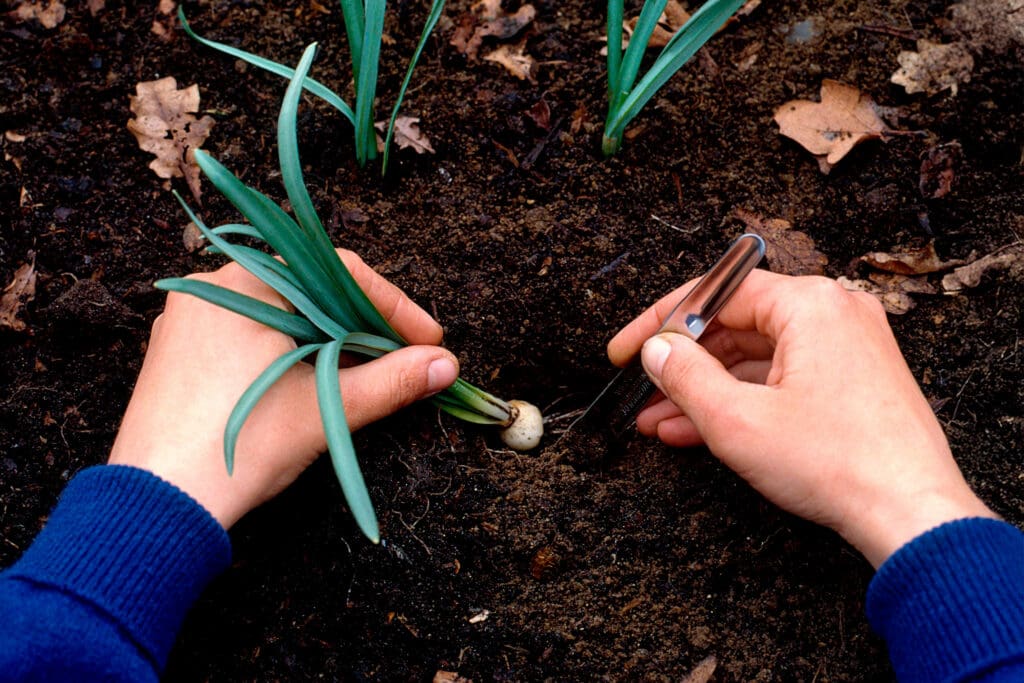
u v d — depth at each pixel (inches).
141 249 32.2
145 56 34.0
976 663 24.3
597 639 28.6
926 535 25.0
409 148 32.9
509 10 34.1
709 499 29.5
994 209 32.1
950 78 33.0
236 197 26.2
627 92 31.1
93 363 31.3
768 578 28.9
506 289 31.6
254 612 28.8
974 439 30.2
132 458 27.1
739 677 28.2
